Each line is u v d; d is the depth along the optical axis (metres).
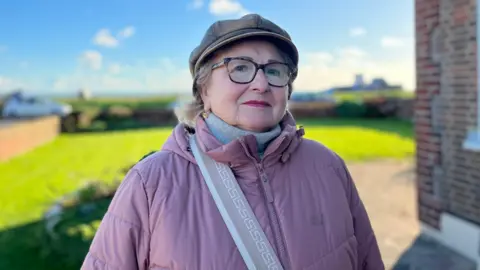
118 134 17.47
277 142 1.25
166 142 1.36
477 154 4.12
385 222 5.67
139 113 23.06
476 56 4.02
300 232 1.23
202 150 1.28
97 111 22.20
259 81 1.23
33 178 8.73
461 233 4.39
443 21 4.40
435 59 4.57
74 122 19.53
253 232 1.19
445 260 4.31
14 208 6.27
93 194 5.98
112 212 1.22
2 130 11.05
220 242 1.16
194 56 1.32
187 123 1.41
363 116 24.48
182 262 1.13
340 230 1.30
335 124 20.92
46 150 13.12
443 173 4.62
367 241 1.51
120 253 1.17
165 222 1.17
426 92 4.76
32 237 4.73
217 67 1.27
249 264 1.16
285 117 1.38
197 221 1.18
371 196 7.12
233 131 1.28
